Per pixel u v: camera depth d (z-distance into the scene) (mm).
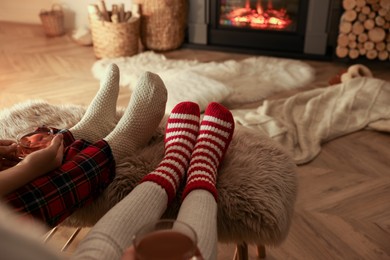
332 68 2818
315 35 2945
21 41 3383
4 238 338
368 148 1830
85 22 3707
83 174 899
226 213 950
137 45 3053
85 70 2783
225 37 3211
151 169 1034
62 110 1342
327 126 1928
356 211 1435
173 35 3146
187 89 2184
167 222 562
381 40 2693
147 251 505
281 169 1058
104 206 984
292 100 2146
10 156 951
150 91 1181
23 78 2635
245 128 1258
